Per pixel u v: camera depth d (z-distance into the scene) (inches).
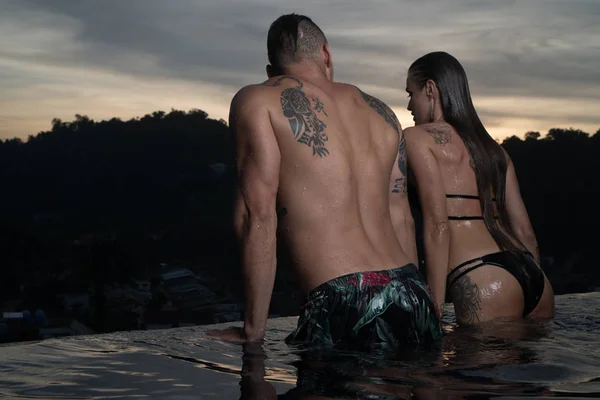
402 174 91.4
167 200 7549.2
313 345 71.7
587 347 71.9
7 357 62.4
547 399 46.9
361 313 71.1
